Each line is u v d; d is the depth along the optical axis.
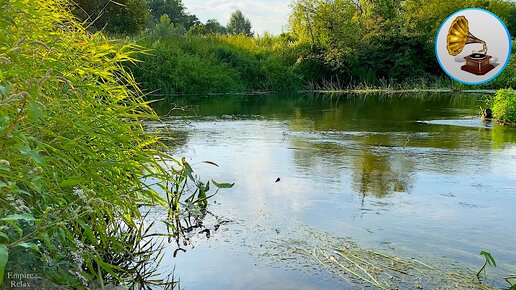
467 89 16.52
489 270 1.97
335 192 3.06
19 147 1.25
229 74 15.05
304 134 5.64
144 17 19.12
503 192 3.09
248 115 7.93
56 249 1.45
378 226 2.46
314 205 2.79
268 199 2.90
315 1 18.38
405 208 2.75
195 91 13.81
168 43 14.63
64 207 1.54
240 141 5.03
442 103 11.01
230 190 3.09
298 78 16.70
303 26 18.31
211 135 5.45
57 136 1.59
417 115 8.11
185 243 2.23
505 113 6.98
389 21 19.36
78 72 1.91
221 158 4.07
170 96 12.62
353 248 2.18
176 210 2.66
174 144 4.74
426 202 2.86
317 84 17.28
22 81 1.42
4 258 0.97
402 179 3.40
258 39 19.69
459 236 2.33
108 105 1.99
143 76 12.77
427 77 18.28
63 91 1.74
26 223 1.37
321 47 18.08
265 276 1.90
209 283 1.84
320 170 3.66
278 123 6.76
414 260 2.06
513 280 1.89
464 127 6.45
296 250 2.16
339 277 1.90
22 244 1.17
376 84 18.08
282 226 2.45
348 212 2.67
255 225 2.47
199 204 2.79
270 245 2.21
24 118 1.49
